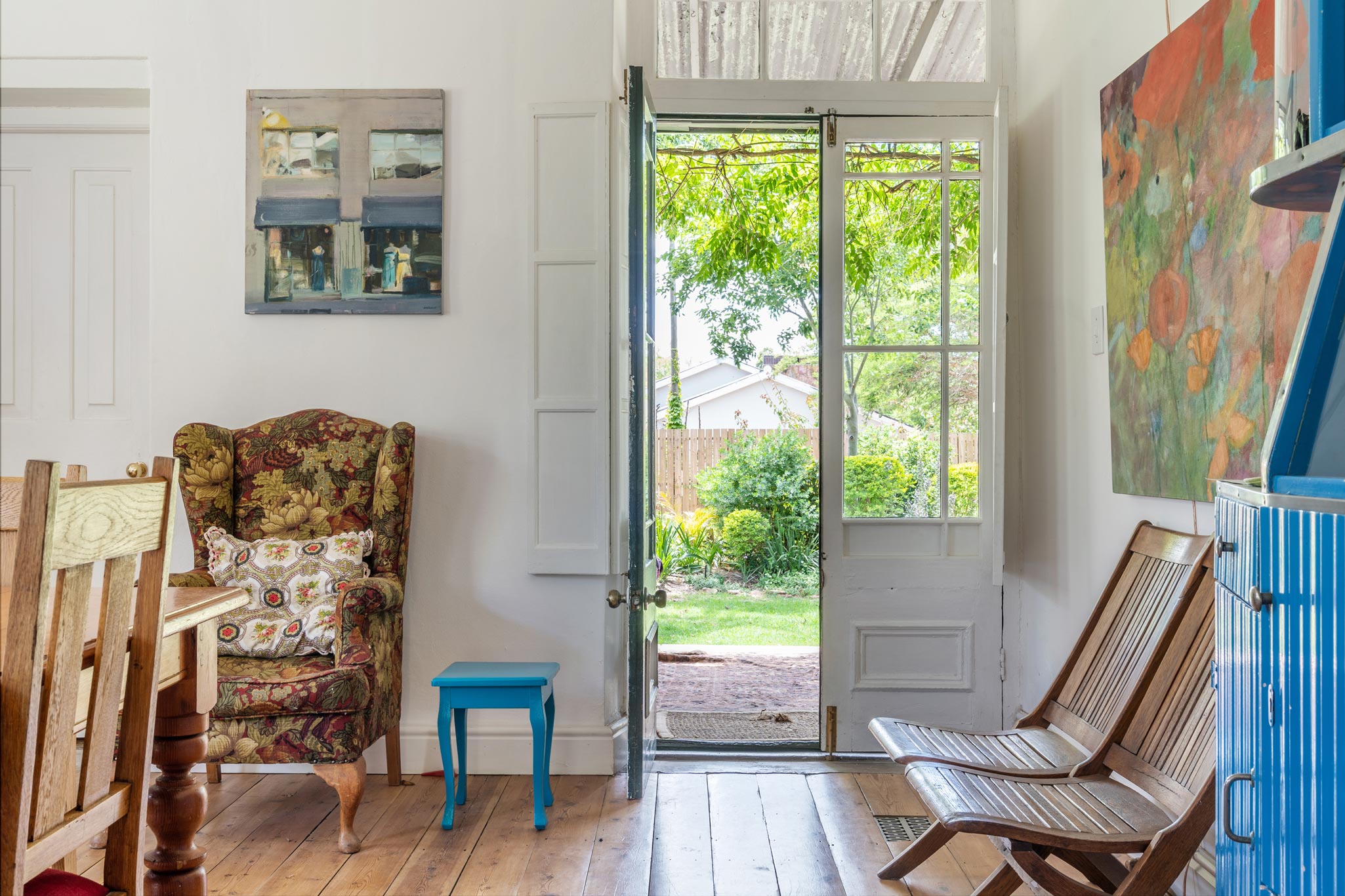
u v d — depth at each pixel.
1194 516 2.32
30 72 3.47
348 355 3.45
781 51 3.64
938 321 3.58
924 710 3.57
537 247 3.39
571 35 3.41
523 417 3.42
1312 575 1.01
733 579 8.26
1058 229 3.21
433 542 3.42
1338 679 0.95
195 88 3.44
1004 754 2.37
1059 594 3.21
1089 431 2.95
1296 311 1.84
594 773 3.35
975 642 3.56
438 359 3.44
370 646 2.91
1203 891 2.22
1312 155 1.08
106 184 4.07
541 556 3.38
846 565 3.57
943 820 1.84
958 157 3.58
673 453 8.62
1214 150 2.15
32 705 1.22
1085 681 2.54
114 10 3.45
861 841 2.75
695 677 5.25
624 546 3.45
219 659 2.94
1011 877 2.16
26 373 4.08
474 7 3.42
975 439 3.57
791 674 5.34
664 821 2.90
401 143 3.42
